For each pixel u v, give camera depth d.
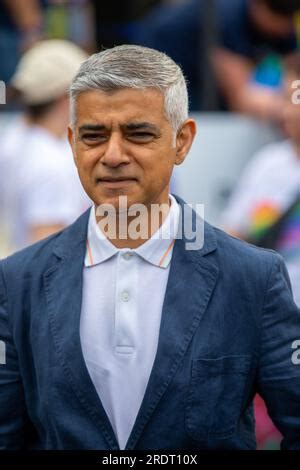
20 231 5.72
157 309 3.34
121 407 3.30
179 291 3.32
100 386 3.31
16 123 6.15
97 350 3.33
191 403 3.24
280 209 6.24
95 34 8.46
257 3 7.87
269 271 3.38
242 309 3.33
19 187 5.68
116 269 3.37
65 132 5.82
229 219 6.57
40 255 3.50
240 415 3.37
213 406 3.26
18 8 7.89
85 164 3.21
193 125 3.36
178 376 3.24
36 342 3.37
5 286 3.48
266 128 6.89
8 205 5.73
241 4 7.95
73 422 3.30
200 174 6.72
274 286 3.37
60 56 5.84
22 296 3.44
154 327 3.32
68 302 3.37
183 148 3.36
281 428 3.42
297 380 3.33
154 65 3.16
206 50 7.91
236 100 7.86
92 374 3.32
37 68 5.80
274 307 3.35
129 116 3.14
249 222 6.42
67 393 3.31
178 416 3.24
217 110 7.94
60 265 3.43
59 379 3.31
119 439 3.31
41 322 3.38
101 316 3.35
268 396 3.40
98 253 3.39
